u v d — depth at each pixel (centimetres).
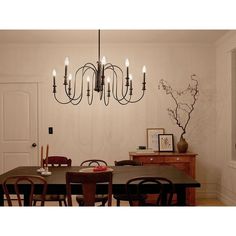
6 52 502
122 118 507
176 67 508
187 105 507
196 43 504
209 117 509
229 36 443
